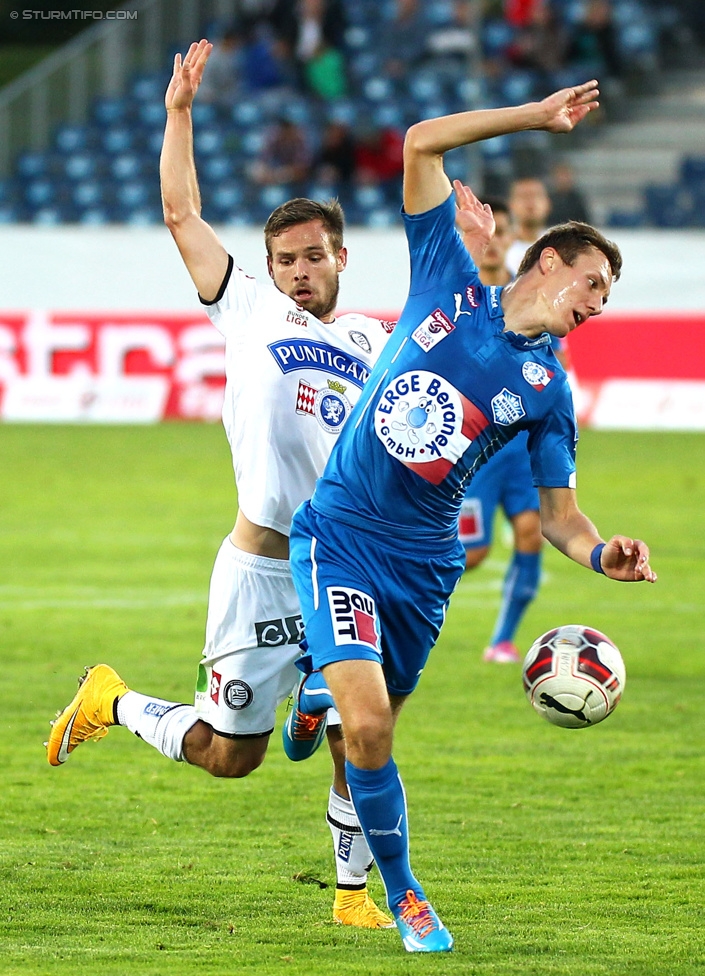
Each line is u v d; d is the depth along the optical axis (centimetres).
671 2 9862
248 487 1659
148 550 4166
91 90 9250
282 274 1719
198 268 1720
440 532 1500
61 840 1831
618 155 8706
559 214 7131
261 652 1661
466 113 1464
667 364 6688
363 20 10150
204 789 2103
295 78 9462
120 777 2162
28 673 2794
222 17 9856
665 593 3712
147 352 7138
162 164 1738
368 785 1422
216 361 7106
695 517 4738
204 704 1697
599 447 6538
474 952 1424
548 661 1548
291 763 2277
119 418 7200
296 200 1738
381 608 1488
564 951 1428
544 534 1555
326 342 1705
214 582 1689
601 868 1730
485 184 7650
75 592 3603
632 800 2045
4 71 11450
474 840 1850
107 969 1367
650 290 6675
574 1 9819
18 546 4212
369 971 1360
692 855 1784
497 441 1494
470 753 2312
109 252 7081
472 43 7738
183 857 1769
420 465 1458
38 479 5484
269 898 1619
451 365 1463
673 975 1352
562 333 1461
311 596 1470
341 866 1550
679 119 9056
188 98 1736
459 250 1497
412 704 2645
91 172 9025
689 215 8006
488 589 3906
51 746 1803
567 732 2456
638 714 2580
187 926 1515
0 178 9019
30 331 7194
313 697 1563
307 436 1661
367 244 6894
